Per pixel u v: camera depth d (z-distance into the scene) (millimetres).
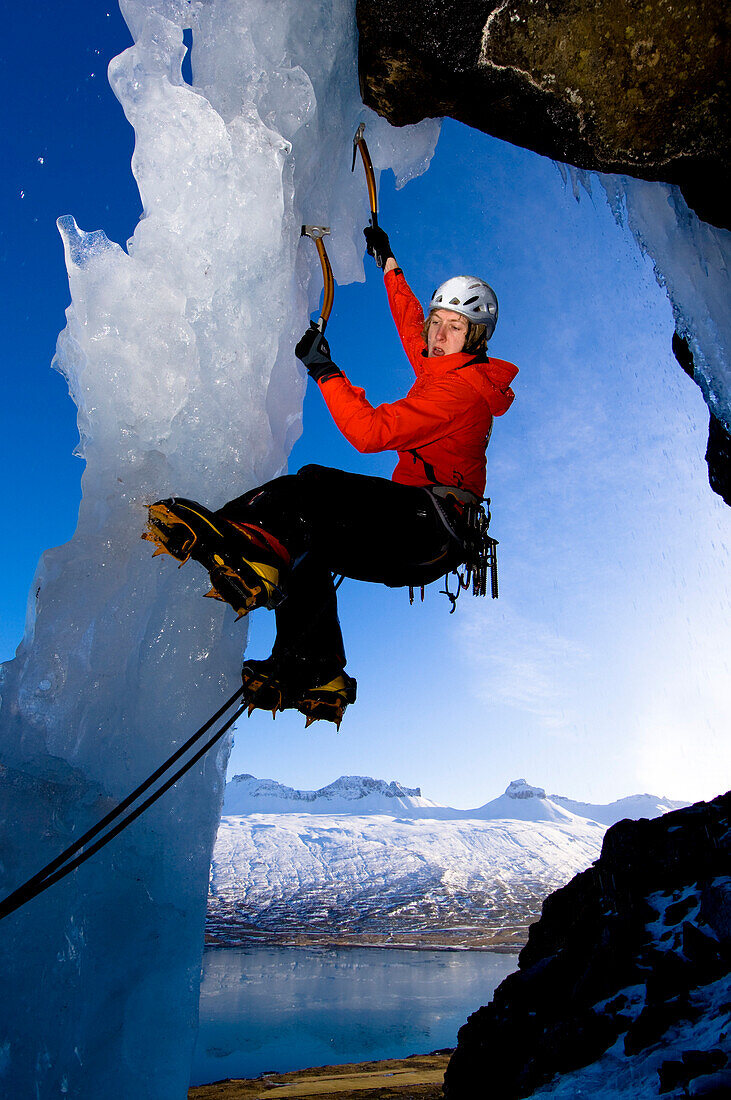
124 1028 2195
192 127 2691
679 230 4691
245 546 1736
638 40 3381
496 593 2166
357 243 3721
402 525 1923
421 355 2635
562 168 4723
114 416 2494
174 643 2434
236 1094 25531
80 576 2393
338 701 1956
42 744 2219
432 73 3551
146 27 2740
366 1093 23281
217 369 2633
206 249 2668
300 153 3092
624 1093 7383
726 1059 6961
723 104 3578
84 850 2186
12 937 2039
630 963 10391
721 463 6734
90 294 2523
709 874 11125
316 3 3211
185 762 2375
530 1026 11539
